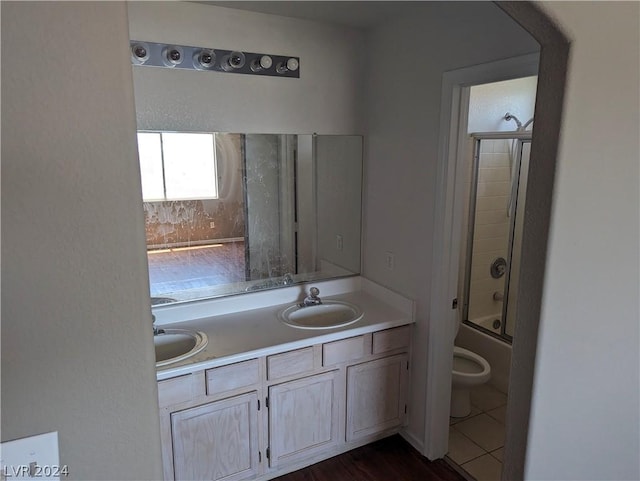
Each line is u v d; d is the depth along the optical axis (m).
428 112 2.29
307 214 2.78
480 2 1.94
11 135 0.61
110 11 0.63
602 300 1.42
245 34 2.39
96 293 0.69
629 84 1.27
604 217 1.34
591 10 1.14
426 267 2.42
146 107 2.26
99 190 0.67
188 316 2.51
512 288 3.51
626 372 1.57
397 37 2.45
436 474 2.45
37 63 0.60
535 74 1.77
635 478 1.74
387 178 2.66
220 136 2.47
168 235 2.46
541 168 1.24
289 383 2.25
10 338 0.65
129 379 0.74
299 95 2.62
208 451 2.10
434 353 2.43
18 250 0.63
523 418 1.40
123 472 0.77
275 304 2.76
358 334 2.39
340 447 2.55
